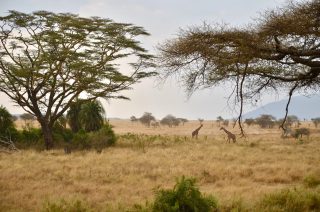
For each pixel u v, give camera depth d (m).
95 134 41.34
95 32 43.25
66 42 42.59
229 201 14.97
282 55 10.01
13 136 44.44
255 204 14.64
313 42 10.00
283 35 9.62
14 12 40.00
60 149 40.81
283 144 45.06
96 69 42.53
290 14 9.55
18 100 40.91
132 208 14.28
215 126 122.44
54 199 15.88
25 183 20.28
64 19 42.06
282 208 13.94
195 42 9.74
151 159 29.78
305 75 10.93
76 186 19.66
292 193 14.88
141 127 120.31
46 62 40.34
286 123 100.38
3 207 15.24
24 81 40.25
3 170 24.41
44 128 42.19
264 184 20.73
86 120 46.91
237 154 33.56
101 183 20.98
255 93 11.20
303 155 32.22
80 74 41.81
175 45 9.87
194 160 29.89
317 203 14.25
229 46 9.84
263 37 9.57
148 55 44.28
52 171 24.45
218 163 27.48
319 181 19.34
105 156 32.06
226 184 20.72
